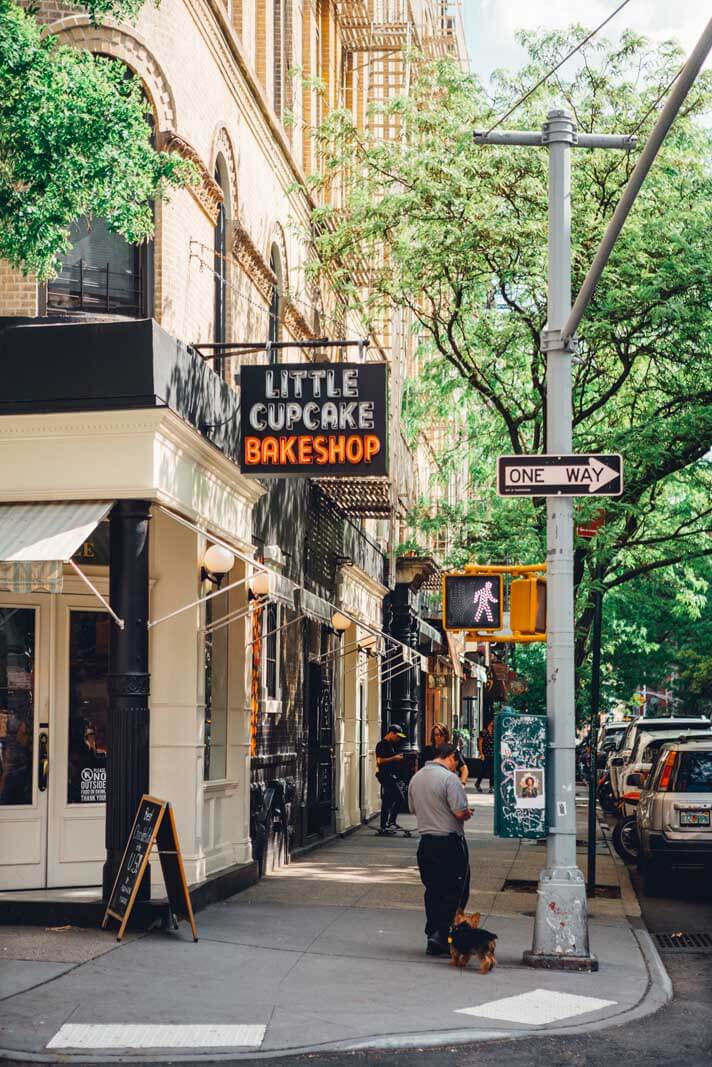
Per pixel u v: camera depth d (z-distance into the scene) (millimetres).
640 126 16906
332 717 23922
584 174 18078
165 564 13359
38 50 10156
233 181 16672
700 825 16500
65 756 13320
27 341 12211
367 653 26781
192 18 14844
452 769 11516
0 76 10125
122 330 12070
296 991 9719
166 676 13289
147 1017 8828
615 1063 8227
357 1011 9188
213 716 15453
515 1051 8469
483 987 10125
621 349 19047
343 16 24781
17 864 13031
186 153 14195
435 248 18672
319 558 21938
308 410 13328
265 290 18344
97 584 13648
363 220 19625
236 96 16734
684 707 74125
